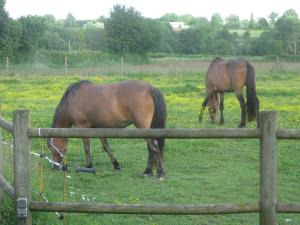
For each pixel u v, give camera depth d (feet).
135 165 32.71
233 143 39.09
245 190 26.71
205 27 214.28
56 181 28.07
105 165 32.91
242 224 21.36
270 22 271.49
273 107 60.39
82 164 32.99
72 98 30.48
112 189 26.89
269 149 14.67
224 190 26.71
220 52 197.16
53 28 199.52
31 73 118.93
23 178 15.81
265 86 90.27
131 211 15.33
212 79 48.80
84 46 195.72
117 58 173.37
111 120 29.32
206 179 28.99
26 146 15.74
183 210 15.11
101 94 29.53
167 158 34.40
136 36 180.55
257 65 146.41
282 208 14.83
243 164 32.86
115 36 180.75
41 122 47.06
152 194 25.90
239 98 47.39
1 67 138.82
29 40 159.43
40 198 20.25
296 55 172.76
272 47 187.42
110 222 21.22
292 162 32.73
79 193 25.90
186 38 203.92
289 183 28.17
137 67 139.74
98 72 122.62
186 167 32.01
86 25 259.39
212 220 21.86
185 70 130.21
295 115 53.42
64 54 164.04
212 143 38.58
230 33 212.23
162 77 112.57
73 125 31.60
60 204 15.72
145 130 15.23
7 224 18.37
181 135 15.10
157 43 185.68
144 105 28.37
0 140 18.44
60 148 30.25
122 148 37.76
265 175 14.76
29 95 74.33
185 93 75.87
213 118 50.06
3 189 17.69
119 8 182.60
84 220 20.84
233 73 47.09
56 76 110.63
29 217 15.93
